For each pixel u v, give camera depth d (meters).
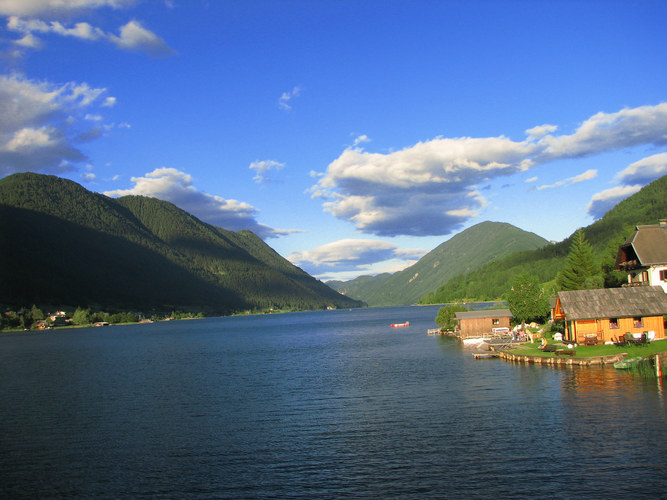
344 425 38.09
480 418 37.56
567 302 63.84
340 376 62.97
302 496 25.59
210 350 113.50
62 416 44.91
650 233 77.44
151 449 34.16
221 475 28.91
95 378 69.69
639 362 49.75
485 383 51.16
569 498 23.86
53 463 31.97
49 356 110.25
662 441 29.81
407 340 116.56
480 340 97.44
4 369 85.31
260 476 28.47
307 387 55.62
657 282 73.94
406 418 39.09
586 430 32.72
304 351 102.06
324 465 29.67
